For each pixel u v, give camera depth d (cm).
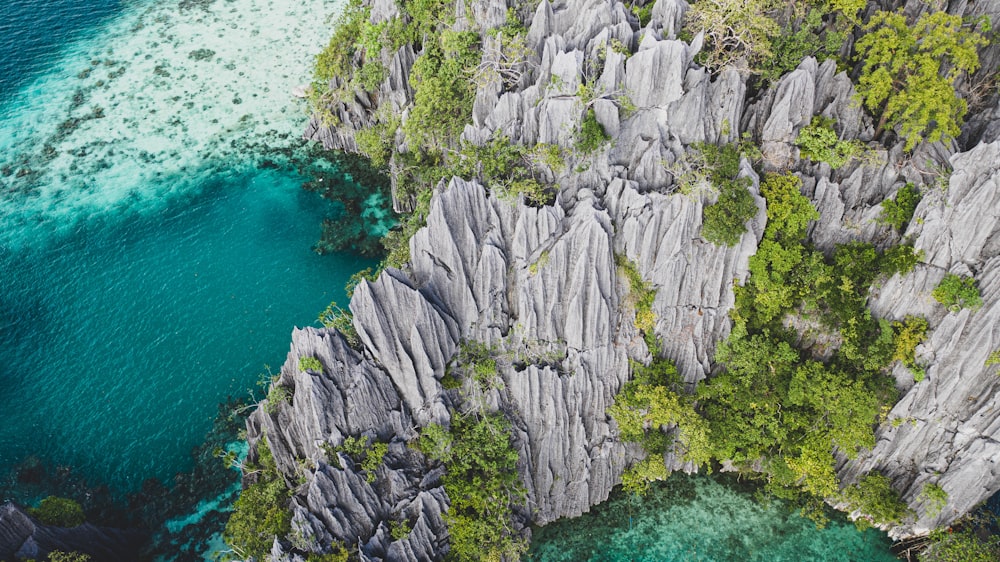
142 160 8956
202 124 9456
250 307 7256
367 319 5203
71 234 8025
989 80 5559
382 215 8206
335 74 8581
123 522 5834
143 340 6994
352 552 5075
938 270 5153
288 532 5056
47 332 7056
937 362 5188
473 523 5219
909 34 5150
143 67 10450
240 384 6650
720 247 5356
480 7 6388
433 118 6838
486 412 5544
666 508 5862
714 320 5672
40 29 11206
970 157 4947
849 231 5509
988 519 5456
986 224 4941
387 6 8081
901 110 5312
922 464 5416
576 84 5206
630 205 5228
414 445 5459
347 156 8950
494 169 5400
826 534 5666
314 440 5253
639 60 5119
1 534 5053
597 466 5766
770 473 5662
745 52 5344
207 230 8062
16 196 8488
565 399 5531
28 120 9556
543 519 5781
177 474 6109
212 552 5659
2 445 6219
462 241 5322
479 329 5547
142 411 6488
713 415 5666
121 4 11894
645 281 5456
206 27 11275
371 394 5312
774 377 5525
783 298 5425
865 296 5438
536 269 5275
